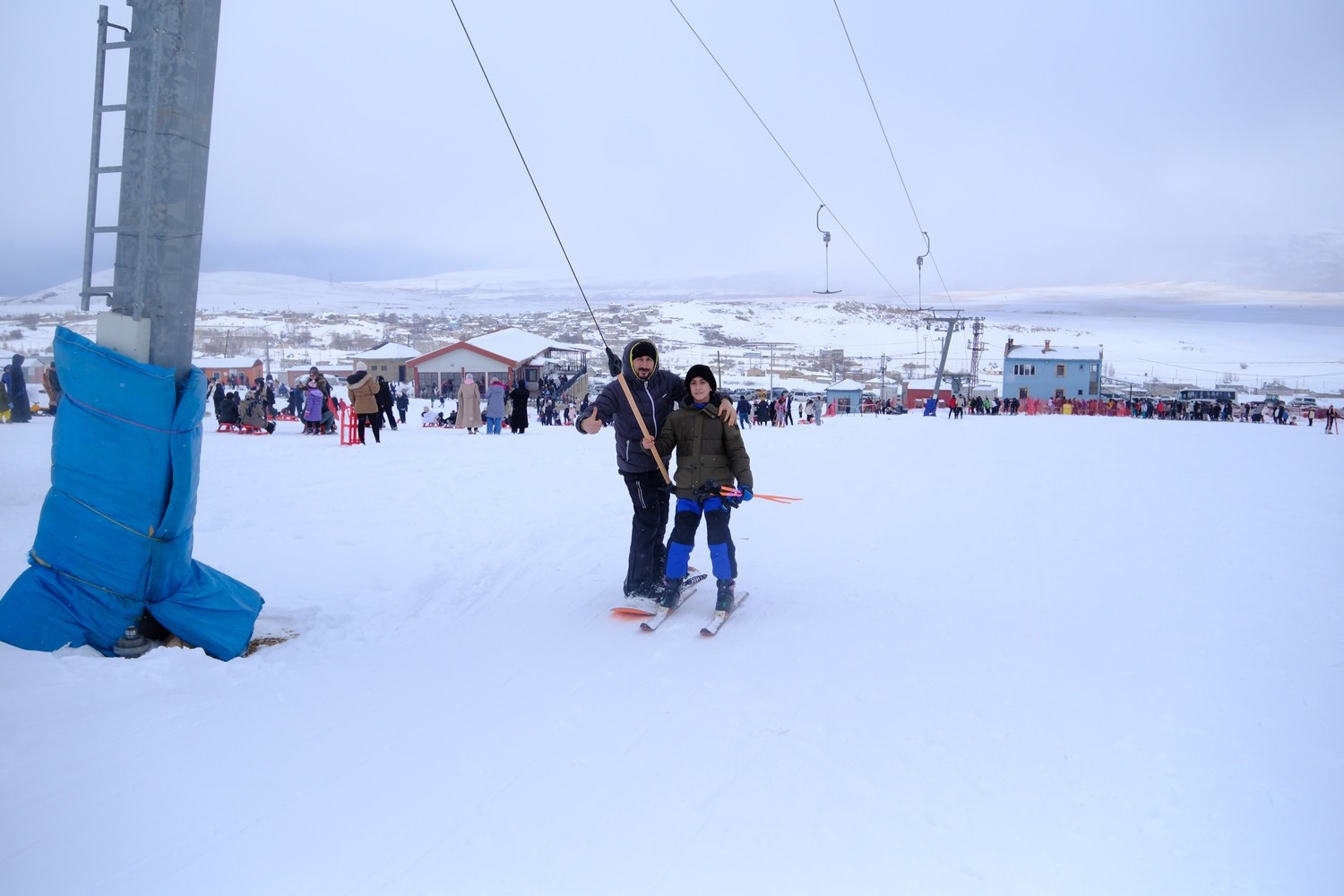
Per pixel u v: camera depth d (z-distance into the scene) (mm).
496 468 15562
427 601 6609
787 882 2855
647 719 4227
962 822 3260
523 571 7672
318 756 3758
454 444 21031
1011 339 97688
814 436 30469
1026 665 5094
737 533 9641
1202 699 4535
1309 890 2818
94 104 5062
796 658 5215
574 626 5910
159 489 5043
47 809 3234
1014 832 3186
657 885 2832
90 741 3812
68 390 4980
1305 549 8797
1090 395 92688
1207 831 3201
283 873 2881
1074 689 4684
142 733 3938
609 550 8633
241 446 19875
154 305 5055
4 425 23344
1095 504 12250
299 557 7809
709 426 6078
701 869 2926
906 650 5383
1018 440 28297
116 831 3105
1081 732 4094
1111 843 3113
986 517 10883
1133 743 3977
